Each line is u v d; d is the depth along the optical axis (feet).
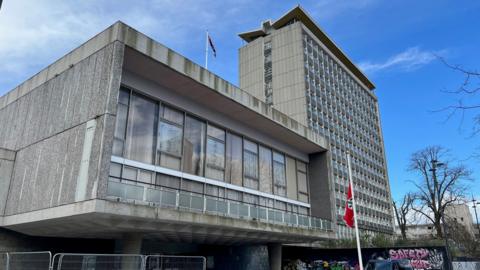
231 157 67.00
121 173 47.55
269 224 61.87
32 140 51.60
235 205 57.47
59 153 45.32
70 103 46.65
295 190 82.02
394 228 259.39
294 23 222.07
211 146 63.21
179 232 52.13
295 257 96.73
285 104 206.80
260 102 67.92
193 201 50.70
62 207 41.60
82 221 43.37
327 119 218.79
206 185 60.29
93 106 42.78
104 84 42.57
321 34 241.55
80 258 32.40
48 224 46.73
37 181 47.29
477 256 114.01
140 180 49.83
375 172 263.08
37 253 32.40
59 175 43.93
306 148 85.71
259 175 72.64
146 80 53.57
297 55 213.46
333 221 80.94
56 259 39.34
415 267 85.71
